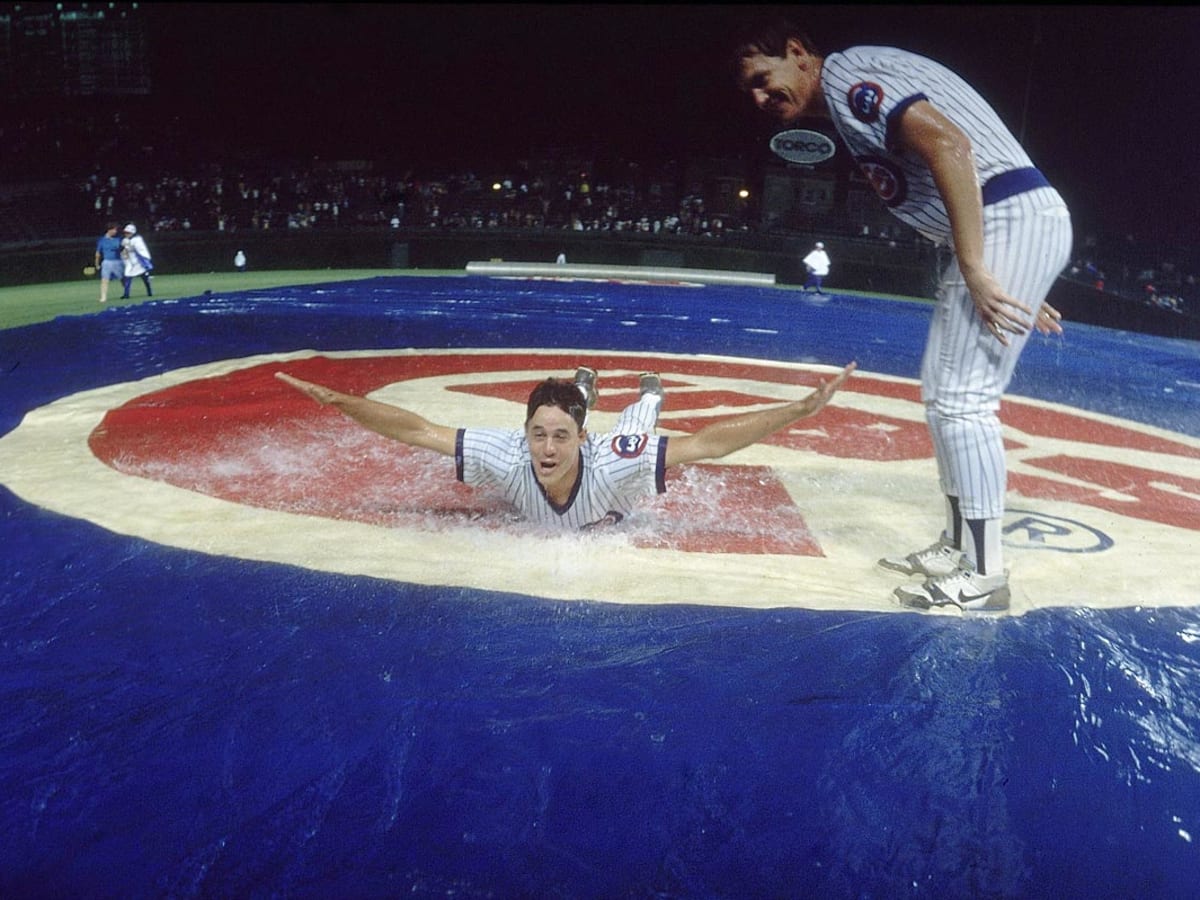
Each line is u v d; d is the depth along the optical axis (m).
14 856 2.31
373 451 6.14
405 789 2.58
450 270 31.33
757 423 4.22
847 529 4.91
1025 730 2.94
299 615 3.62
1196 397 10.29
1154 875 2.34
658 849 2.39
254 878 2.26
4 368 9.25
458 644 3.41
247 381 8.78
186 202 36.34
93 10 39.75
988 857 2.39
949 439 3.84
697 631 3.56
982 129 3.58
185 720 2.87
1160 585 4.21
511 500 4.61
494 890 2.24
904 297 28.97
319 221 36.50
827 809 2.55
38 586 3.85
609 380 9.50
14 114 40.34
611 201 40.50
